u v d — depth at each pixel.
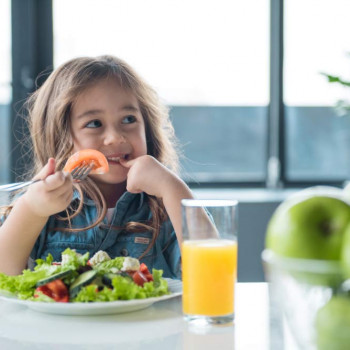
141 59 3.38
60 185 1.24
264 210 3.20
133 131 1.56
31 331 0.91
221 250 0.94
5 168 3.30
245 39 3.46
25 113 3.32
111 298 0.99
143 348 0.83
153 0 3.36
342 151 3.60
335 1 3.46
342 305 0.63
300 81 3.53
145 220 1.58
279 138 3.57
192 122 3.48
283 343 0.85
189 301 0.95
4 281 1.07
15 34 3.33
